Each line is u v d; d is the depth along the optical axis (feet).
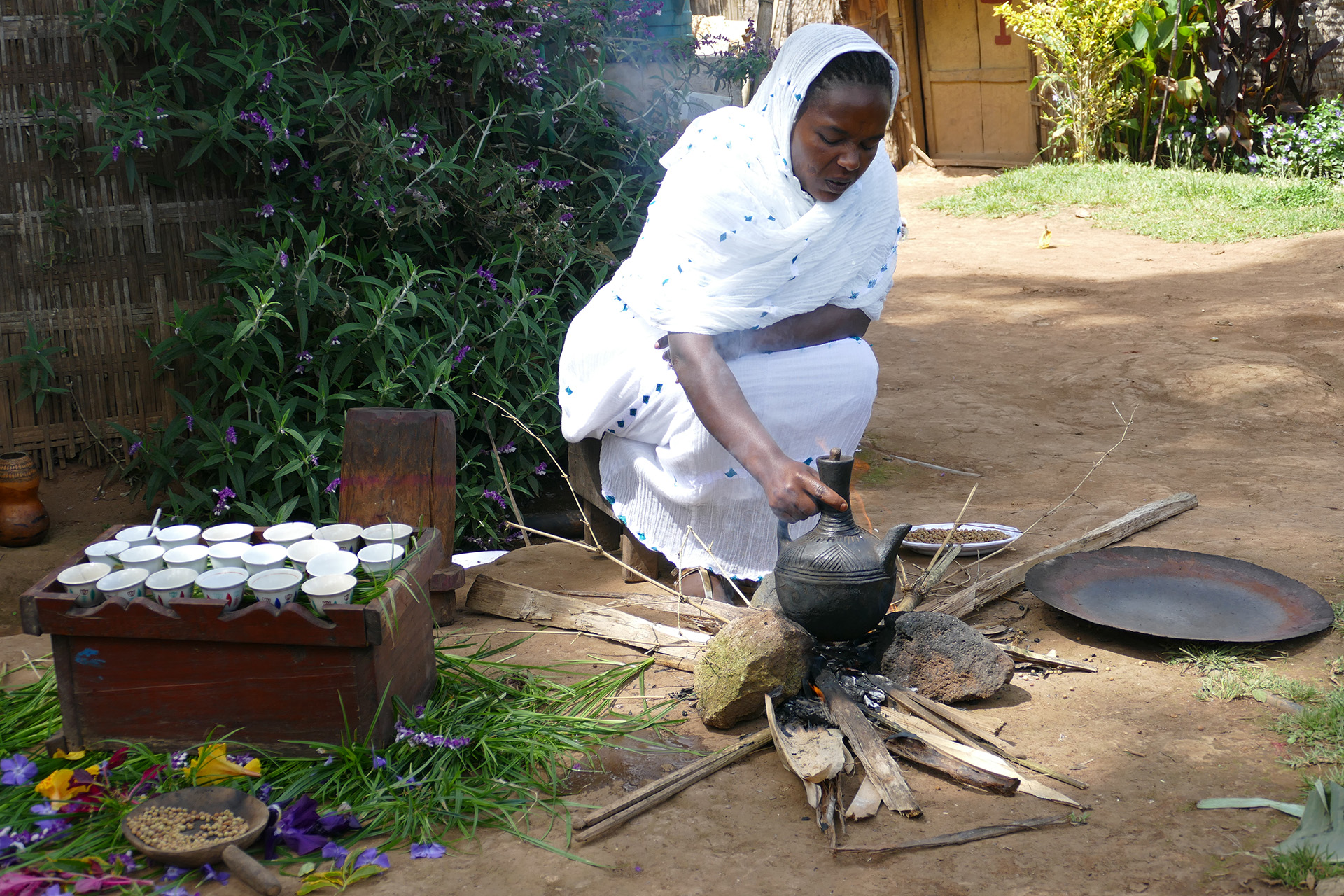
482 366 15.58
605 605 11.55
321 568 8.61
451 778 8.10
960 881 6.99
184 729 8.39
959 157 52.01
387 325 14.48
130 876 7.10
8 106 15.33
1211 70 42.91
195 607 8.12
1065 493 16.07
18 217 15.56
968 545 12.53
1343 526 13.71
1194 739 8.62
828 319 11.19
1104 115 44.52
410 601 8.82
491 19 16.19
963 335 26.86
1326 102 42.93
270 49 15.46
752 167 10.35
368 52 15.93
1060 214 39.63
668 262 10.25
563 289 16.74
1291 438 19.24
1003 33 48.98
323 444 14.92
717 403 9.68
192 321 14.99
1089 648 10.37
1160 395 21.62
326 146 15.21
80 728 8.46
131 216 15.90
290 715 8.27
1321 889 6.64
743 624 8.83
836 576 8.73
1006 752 8.45
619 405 11.64
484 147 16.55
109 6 14.53
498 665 10.00
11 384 15.97
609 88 17.72
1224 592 11.02
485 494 15.44
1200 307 27.91
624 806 7.79
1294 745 8.43
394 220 15.02
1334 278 29.48
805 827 7.64
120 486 16.56
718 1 44.98
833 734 8.43
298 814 7.43
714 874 7.14
